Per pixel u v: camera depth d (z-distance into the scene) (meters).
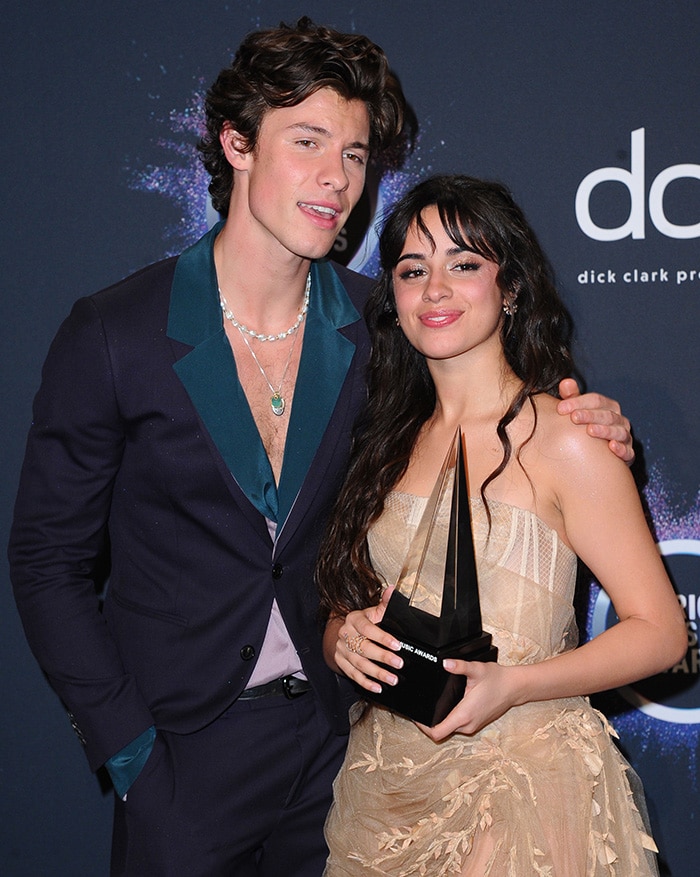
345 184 1.53
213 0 2.19
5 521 2.30
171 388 1.59
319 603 1.67
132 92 2.21
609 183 2.23
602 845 1.38
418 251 1.50
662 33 2.20
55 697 2.34
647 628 1.40
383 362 1.67
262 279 1.64
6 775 2.35
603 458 1.42
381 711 1.53
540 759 1.40
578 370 2.27
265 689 1.67
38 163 2.22
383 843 1.46
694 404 2.27
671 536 2.30
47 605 1.60
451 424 1.57
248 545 1.62
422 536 1.45
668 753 2.36
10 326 2.25
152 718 1.62
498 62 2.21
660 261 2.24
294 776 1.69
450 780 1.41
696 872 2.36
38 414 1.62
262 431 1.66
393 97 1.63
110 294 1.64
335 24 2.20
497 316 1.52
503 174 2.23
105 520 1.67
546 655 1.46
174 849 1.61
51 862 2.37
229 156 1.63
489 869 1.34
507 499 1.45
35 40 2.19
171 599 1.64
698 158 2.22
